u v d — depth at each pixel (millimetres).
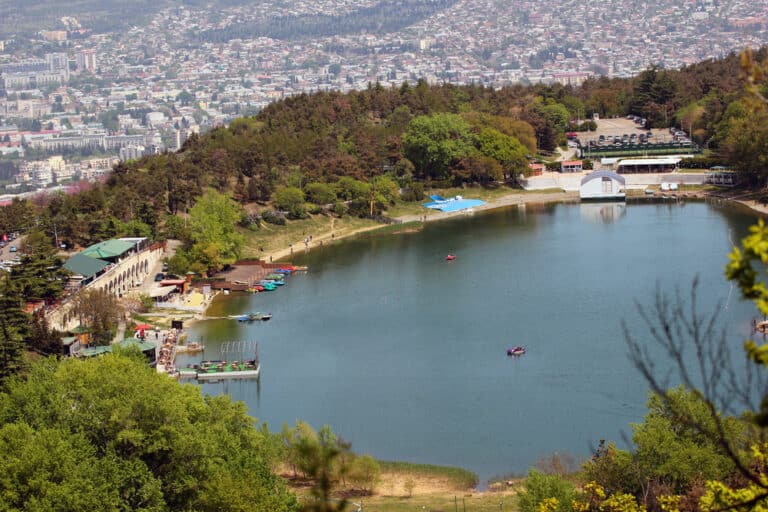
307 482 177875
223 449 162500
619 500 118062
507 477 185250
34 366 184875
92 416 155375
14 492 134250
